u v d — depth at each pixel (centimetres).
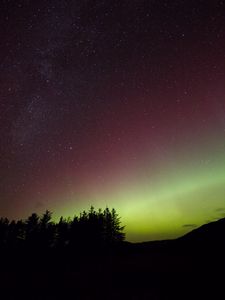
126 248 3866
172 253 2753
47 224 4328
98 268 2336
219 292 1285
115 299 1363
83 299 1392
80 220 4338
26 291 1573
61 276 2039
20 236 4250
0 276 2088
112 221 4556
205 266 1872
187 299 1251
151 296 1355
